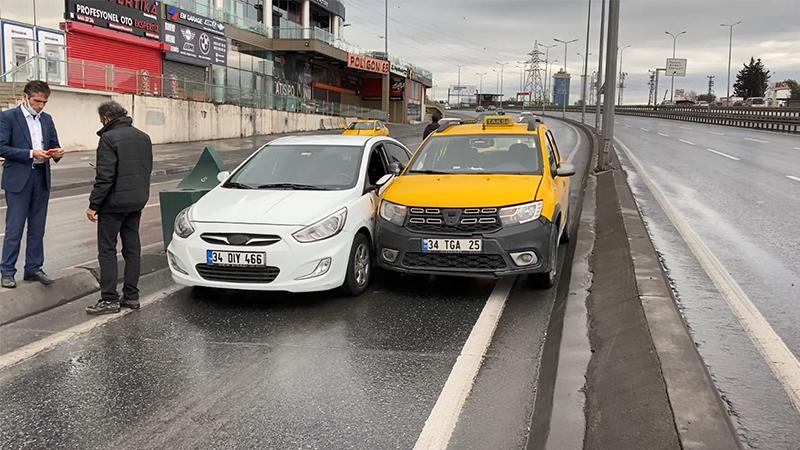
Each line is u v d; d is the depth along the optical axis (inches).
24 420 148.3
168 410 153.5
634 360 156.3
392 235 247.4
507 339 203.0
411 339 202.5
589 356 171.5
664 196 487.5
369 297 249.6
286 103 1690.5
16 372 174.6
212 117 1349.7
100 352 189.9
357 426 145.6
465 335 206.2
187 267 234.4
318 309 233.6
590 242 320.8
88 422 147.4
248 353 190.2
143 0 1262.3
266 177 277.1
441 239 239.3
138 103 1119.0
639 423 126.0
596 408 138.2
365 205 262.8
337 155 284.7
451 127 323.3
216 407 155.1
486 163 285.9
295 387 166.6
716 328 188.9
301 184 268.1
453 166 287.7
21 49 1008.2
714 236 338.0
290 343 198.8
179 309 232.1
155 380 170.6
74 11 1093.1
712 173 657.6
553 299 245.9
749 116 1769.2
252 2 1963.6
